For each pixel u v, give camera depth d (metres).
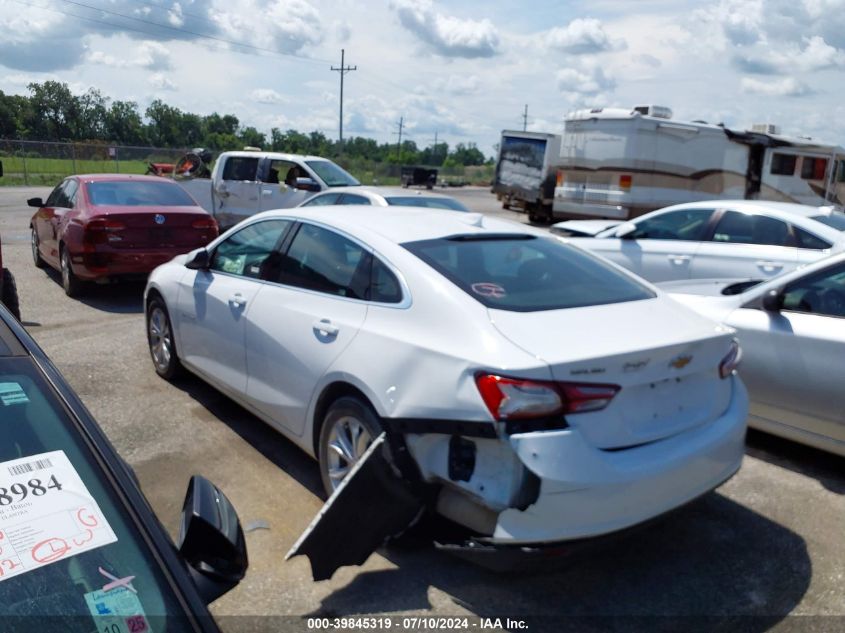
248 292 4.56
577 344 3.05
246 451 4.65
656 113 15.51
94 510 1.64
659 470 3.05
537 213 24.33
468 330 3.18
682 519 3.97
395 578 3.39
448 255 3.71
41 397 1.83
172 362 5.71
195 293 5.12
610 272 4.05
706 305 5.11
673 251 8.02
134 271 8.84
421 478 3.23
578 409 2.93
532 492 2.86
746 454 4.88
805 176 17.33
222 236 5.11
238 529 1.91
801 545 3.73
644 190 15.51
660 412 3.21
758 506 4.14
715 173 16.05
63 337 7.29
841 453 4.46
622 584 3.38
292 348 4.02
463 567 3.48
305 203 10.41
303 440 4.05
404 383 3.26
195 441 4.78
